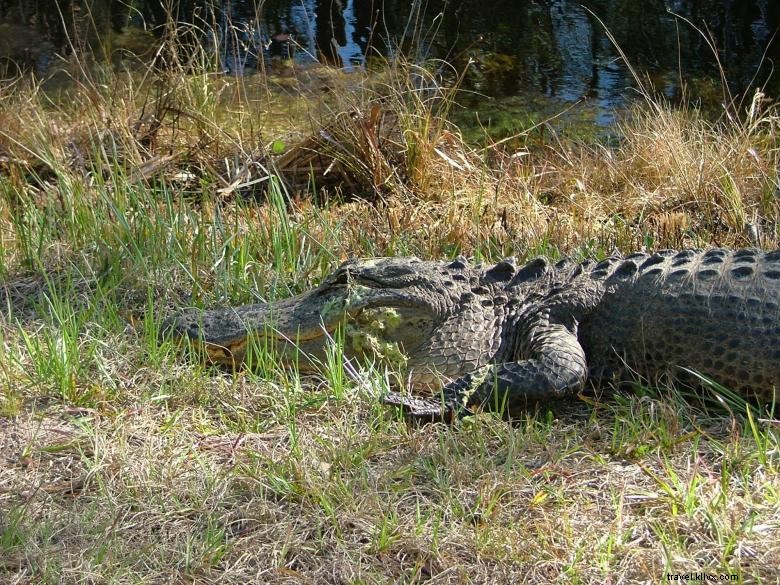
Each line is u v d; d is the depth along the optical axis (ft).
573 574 11.23
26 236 20.92
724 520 11.91
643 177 26.61
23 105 27.84
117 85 29.45
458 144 27.94
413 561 11.64
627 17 41.96
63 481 13.06
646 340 15.87
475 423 14.42
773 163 26.48
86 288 19.07
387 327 16.31
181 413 14.76
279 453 13.84
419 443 14.06
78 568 11.25
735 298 15.47
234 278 19.30
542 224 23.02
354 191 26.11
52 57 36.17
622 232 22.53
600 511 12.50
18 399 14.79
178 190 24.66
